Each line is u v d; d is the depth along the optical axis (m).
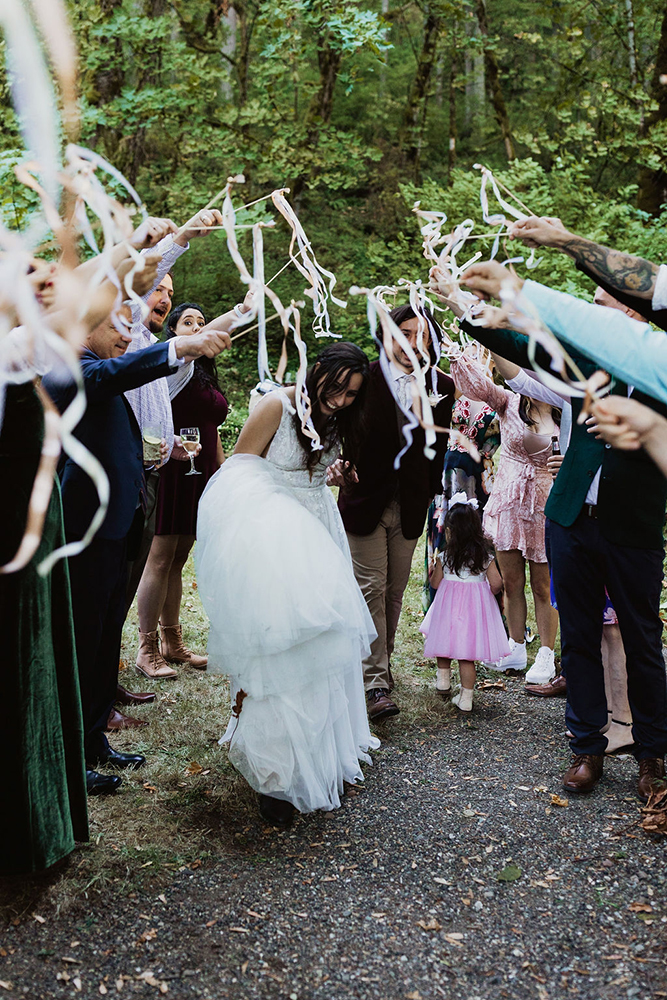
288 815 3.01
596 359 2.36
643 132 10.70
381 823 3.04
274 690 2.90
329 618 2.90
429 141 16.92
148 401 3.58
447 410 4.12
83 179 1.68
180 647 4.64
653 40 12.66
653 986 2.21
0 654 2.39
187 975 2.23
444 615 4.17
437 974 2.26
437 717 4.10
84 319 1.91
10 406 2.34
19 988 2.15
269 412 3.15
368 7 14.89
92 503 3.04
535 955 2.34
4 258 1.53
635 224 8.96
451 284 2.34
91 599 3.09
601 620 3.31
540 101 12.42
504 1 15.28
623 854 2.83
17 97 1.61
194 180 11.49
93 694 3.31
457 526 4.11
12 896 2.51
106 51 9.29
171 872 2.67
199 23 11.29
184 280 13.02
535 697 4.41
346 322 12.40
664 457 1.60
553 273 9.07
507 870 2.74
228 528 2.98
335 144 10.78
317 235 13.76
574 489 3.20
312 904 2.54
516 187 9.60
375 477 3.96
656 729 3.25
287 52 9.43
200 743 3.63
